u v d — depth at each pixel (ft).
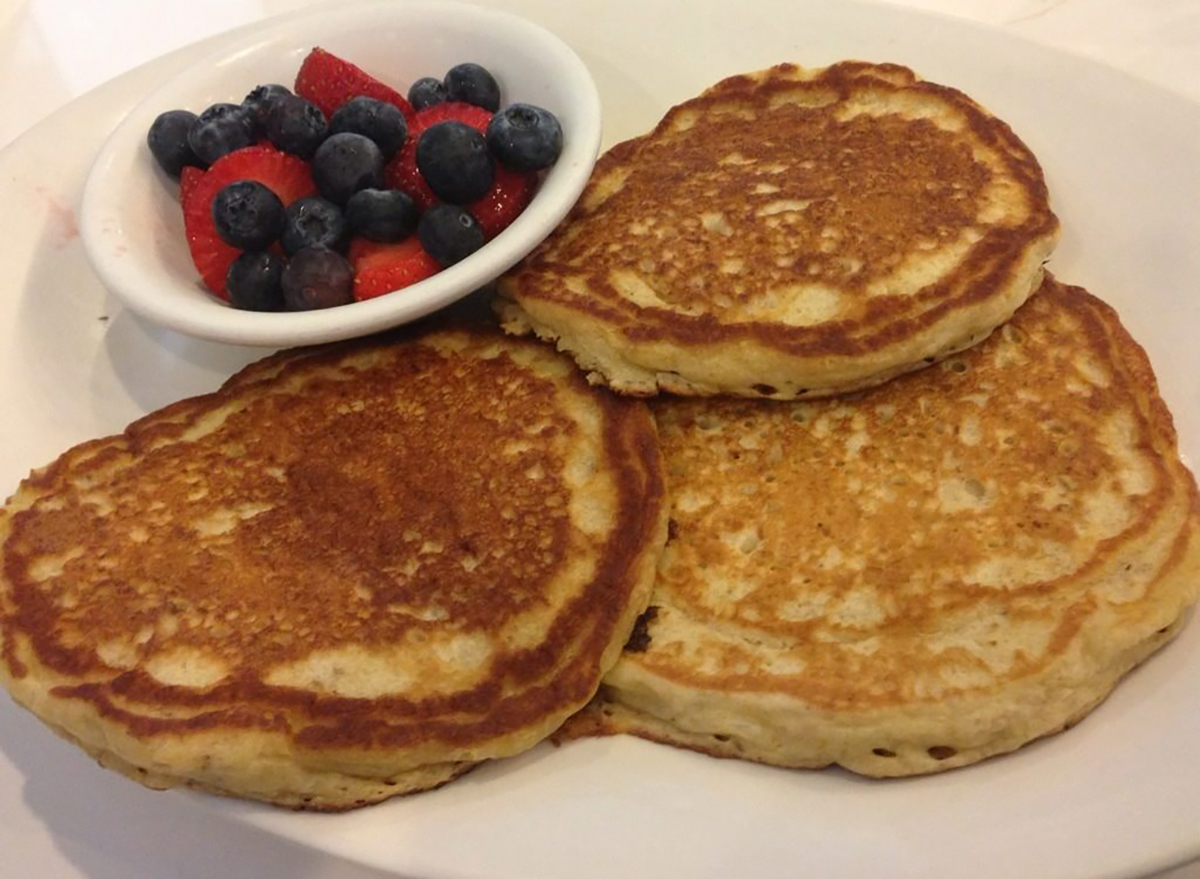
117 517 0.65
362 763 0.55
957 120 0.80
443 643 0.59
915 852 0.52
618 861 0.53
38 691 0.57
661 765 0.58
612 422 0.68
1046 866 0.50
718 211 0.75
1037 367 0.69
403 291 0.71
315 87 0.84
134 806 0.66
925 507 0.63
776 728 0.57
